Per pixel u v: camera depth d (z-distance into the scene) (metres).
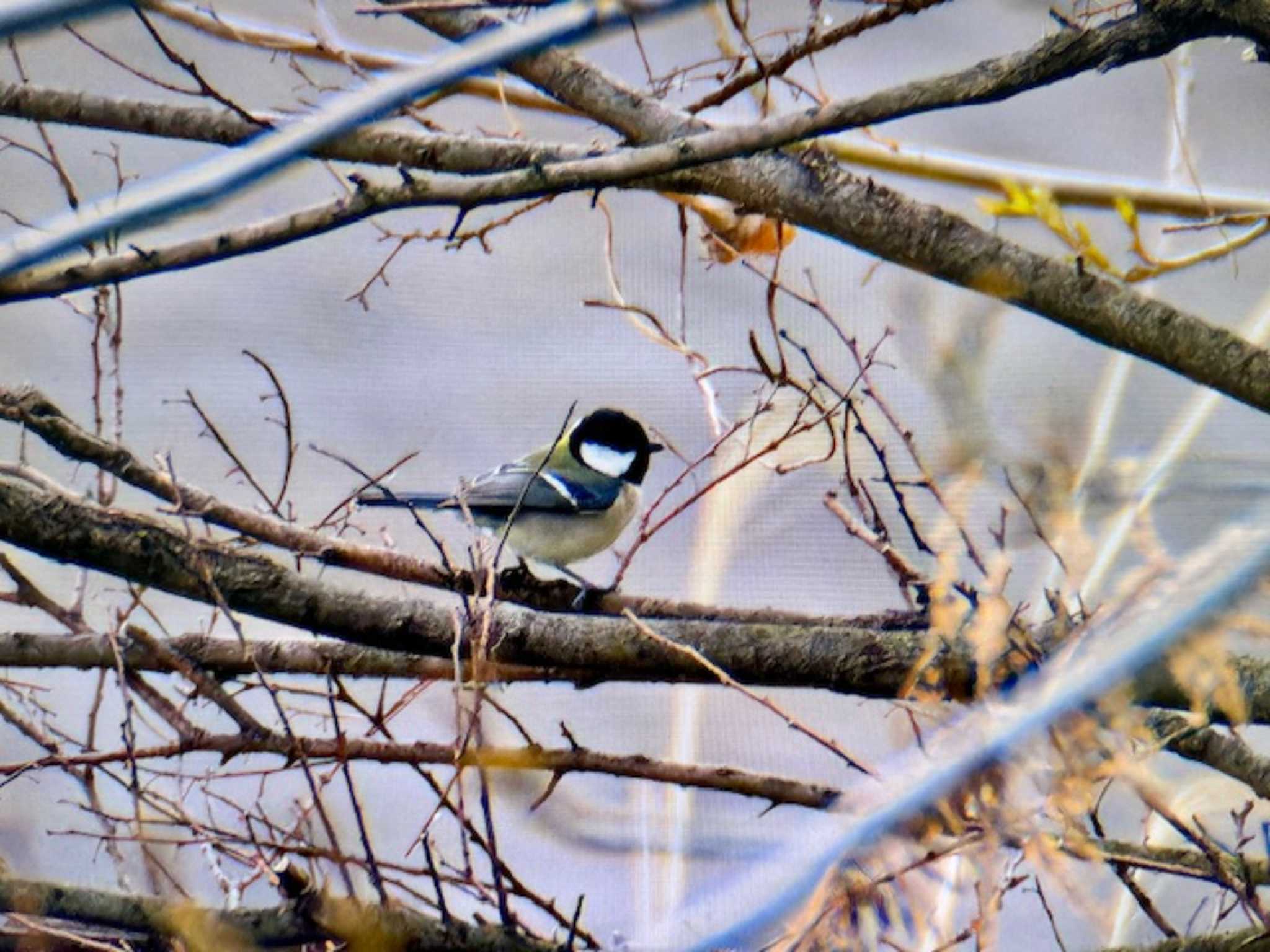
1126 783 6.89
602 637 7.66
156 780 8.23
